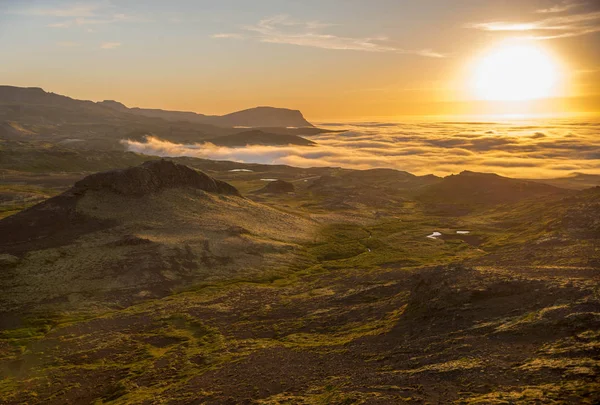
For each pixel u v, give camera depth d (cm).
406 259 12488
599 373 3325
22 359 6619
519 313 4991
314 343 5900
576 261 7919
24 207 17300
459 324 5156
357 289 8538
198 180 17150
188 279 10825
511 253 9650
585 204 13650
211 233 13438
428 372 4000
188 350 6469
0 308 8738
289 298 8781
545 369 3578
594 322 4238
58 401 5341
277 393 4266
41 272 10344
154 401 4612
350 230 16975
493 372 3741
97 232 12575
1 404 5353
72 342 7175
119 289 9969
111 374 5969
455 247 14500
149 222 13550
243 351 5953
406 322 5772
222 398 4356
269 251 13112
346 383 4097
